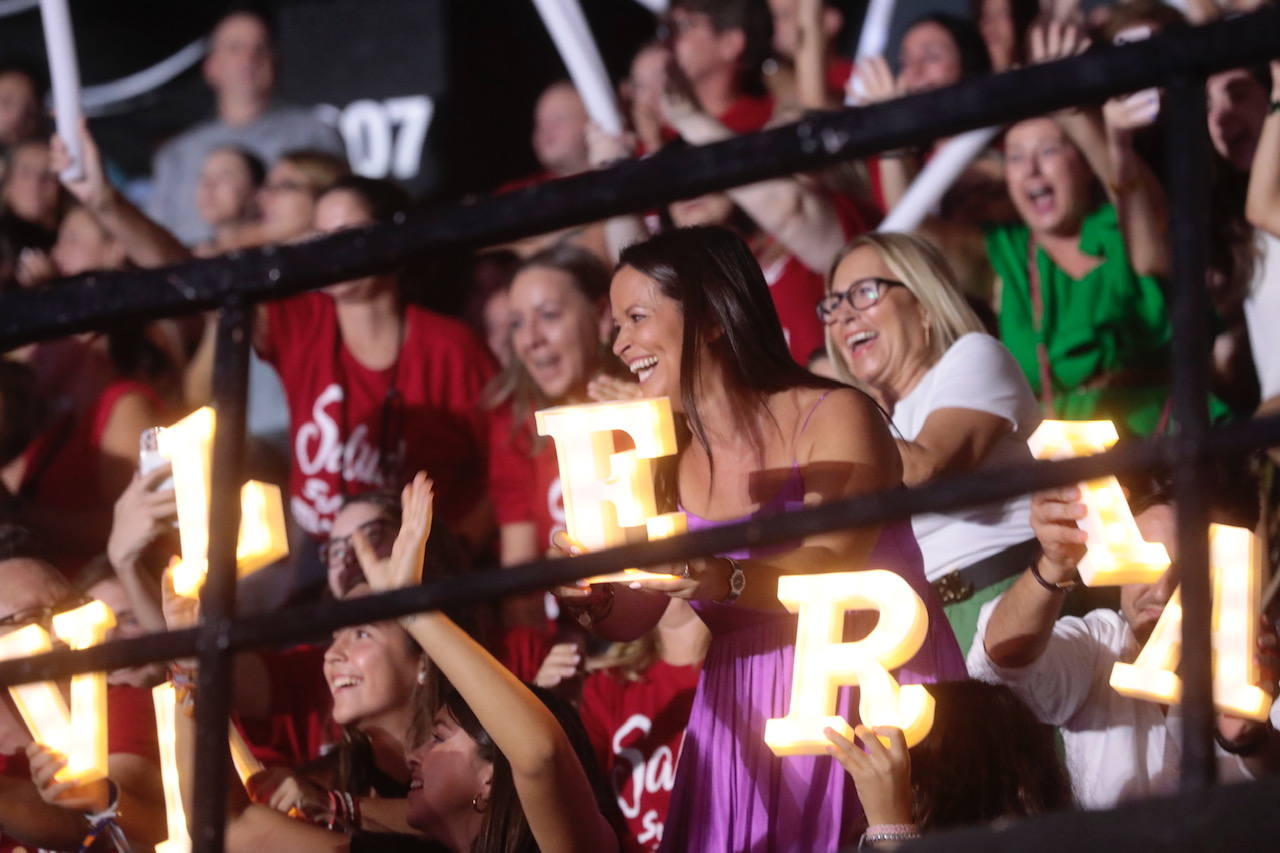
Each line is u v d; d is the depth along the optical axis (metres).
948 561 9.58
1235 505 9.28
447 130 19.62
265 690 10.67
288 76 19.95
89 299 3.91
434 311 15.93
